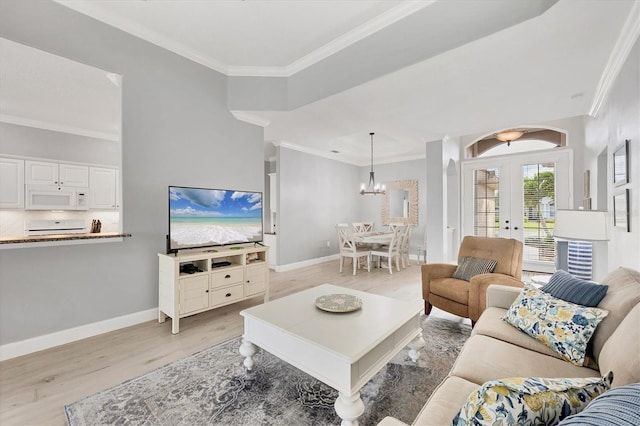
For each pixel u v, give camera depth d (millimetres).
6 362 2252
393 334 1880
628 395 635
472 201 6102
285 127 4582
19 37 2359
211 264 3203
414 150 6656
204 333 2791
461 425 799
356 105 3629
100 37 2754
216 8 2686
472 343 1649
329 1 2598
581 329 1470
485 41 2330
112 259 2846
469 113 3920
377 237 5586
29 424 1614
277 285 4617
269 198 7352
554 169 5254
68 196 4984
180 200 3096
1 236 4527
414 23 2670
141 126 3023
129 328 2896
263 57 3551
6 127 4461
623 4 1920
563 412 757
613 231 2941
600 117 3484
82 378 2037
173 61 3266
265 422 1616
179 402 1782
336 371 1538
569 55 2521
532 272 5414
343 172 7559
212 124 3641
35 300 2438
